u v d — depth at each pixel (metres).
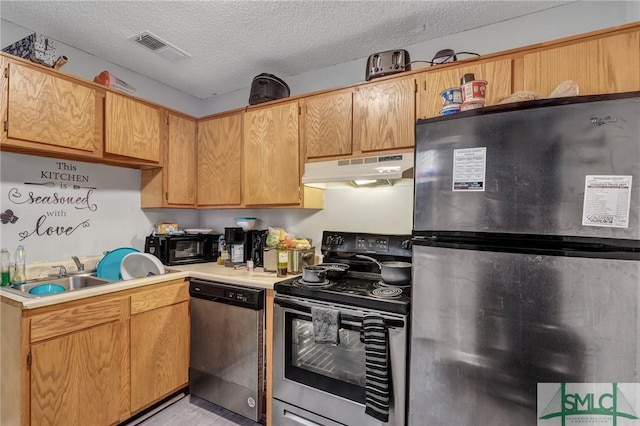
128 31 1.99
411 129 1.78
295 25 1.93
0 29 1.86
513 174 1.03
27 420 1.42
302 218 2.52
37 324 1.45
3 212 1.85
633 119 0.88
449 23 1.93
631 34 1.31
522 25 1.87
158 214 2.72
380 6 1.76
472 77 1.26
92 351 1.65
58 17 1.84
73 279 2.04
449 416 1.15
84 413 1.61
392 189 2.18
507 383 1.04
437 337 1.17
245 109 2.40
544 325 0.99
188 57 2.32
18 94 1.65
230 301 1.95
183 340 2.13
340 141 2.00
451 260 1.14
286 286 1.72
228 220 2.93
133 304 1.84
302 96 2.14
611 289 0.90
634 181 0.88
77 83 1.90
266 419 1.85
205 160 2.62
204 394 2.07
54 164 2.07
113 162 2.23
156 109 2.37
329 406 1.58
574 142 0.95
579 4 1.73
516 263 1.03
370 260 1.99
